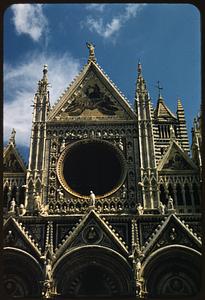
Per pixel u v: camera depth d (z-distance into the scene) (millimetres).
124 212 48688
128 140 54406
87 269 45438
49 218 47812
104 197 50250
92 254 45438
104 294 44125
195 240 45750
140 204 48812
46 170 52156
